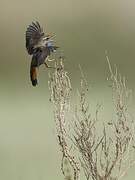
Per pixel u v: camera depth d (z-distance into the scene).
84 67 36.88
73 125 13.57
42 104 29.05
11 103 29.61
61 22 39.22
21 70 37.97
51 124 25.00
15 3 39.56
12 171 18.92
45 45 12.19
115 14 40.06
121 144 12.66
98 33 39.31
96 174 12.62
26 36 12.24
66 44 38.59
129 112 13.31
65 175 13.18
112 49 38.75
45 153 20.77
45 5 39.53
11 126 25.09
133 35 39.50
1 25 39.31
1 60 38.66
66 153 12.73
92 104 23.77
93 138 12.72
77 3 39.78
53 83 12.73
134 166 16.75
